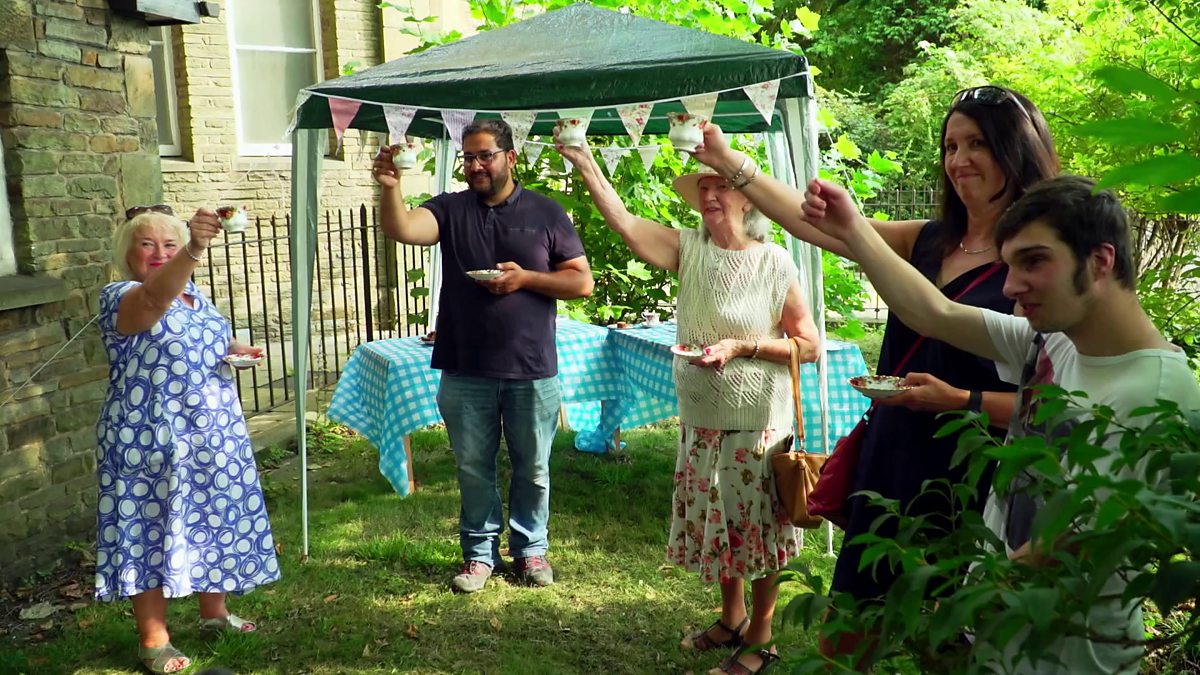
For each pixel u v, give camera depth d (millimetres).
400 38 9664
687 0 6438
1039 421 1154
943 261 2361
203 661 3566
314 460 6215
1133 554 951
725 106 4633
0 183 4371
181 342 3350
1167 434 1036
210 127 8977
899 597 1103
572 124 3412
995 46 12734
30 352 4426
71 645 3693
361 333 9719
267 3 9234
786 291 3385
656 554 4609
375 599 4121
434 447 6465
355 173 9594
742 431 3297
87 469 4758
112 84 4902
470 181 3959
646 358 5082
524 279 3928
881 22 18953
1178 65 3355
